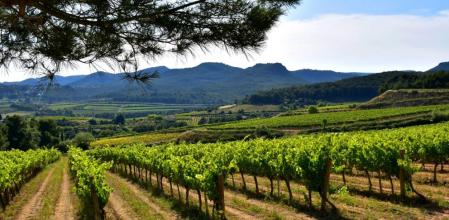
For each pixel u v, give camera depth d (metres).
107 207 19.39
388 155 16.14
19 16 6.02
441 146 20.58
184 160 19.45
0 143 88.81
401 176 15.50
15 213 19.22
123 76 6.34
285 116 115.19
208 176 14.93
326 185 14.45
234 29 5.88
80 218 16.91
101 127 163.75
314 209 14.80
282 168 16.72
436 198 15.13
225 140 83.25
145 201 20.88
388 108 104.94
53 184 32.12
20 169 27.67
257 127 88.12
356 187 19.03
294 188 20.17
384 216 13.04
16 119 98.44
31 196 25.16
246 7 5.83
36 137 105.50
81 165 22.70
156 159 24.23
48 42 6.56
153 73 6.29
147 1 5.80
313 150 16.17
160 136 102.19
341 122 84.06
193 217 15.74
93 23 6.14
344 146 21.83
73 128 159.12
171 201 19.88
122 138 107.00
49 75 6.67
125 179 35.50
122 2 5.77
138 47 6.37
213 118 179.50
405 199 15.36
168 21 5.89
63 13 6.00
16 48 6.62
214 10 5.86
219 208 15.02
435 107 89.38
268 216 14.41
